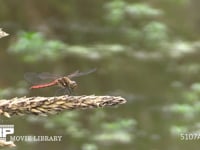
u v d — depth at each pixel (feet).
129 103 29.25
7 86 28.99
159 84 31.48
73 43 33.91
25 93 27.20
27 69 29.89
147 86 31.04
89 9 36.45
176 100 29.76
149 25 31.04
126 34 33.50
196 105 27.07
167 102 29.58
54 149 24.25
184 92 30.53
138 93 30.45
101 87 30.63
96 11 36.47
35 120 24.44
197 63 32.94
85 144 25.04
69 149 24.50
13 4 34.60
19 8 34.65
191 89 31.17
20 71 29.84
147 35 31.35
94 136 25.29
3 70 29.91
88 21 35.88
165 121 27.32
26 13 34.68
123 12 30.83
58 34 34.53
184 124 26.66
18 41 29.86
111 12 31.30
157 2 38.01
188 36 37.29
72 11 36.22
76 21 35.60
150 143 25.68
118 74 31.35
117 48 30.40
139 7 30.63
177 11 38.45
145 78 31.68
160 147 25.50
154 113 28.40
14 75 29.63
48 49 27.76
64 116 25.85
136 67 32.22
